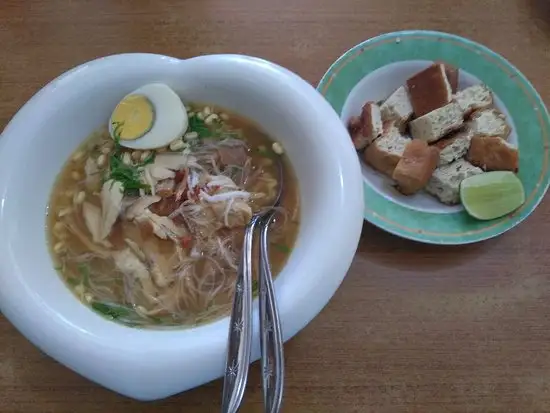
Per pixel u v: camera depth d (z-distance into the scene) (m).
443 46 0.39
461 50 0.39
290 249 0.31
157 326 0.30
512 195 0.36
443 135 0.38
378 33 0.40
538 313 0.34
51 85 0.31
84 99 0.32
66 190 0.33
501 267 0.35
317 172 0.31
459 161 0.37
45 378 0.31
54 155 0.32
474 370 0.32
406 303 0.34
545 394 0.32
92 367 0.27
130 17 0.40
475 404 0.32
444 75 0.38
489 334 0.33
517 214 0.35
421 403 0.32
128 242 0.33
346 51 0.39
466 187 0.36
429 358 0.33
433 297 0.34
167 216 0.33
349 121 0.38
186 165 0.34
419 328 0.33
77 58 0.38
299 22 0.40
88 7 0.40
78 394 0.31
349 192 0.29
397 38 0.39
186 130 0.34
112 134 0.33
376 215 0.35
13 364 0.32
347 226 0.29
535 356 0.33
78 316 0.28
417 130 0.38
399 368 0.32
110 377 0.27
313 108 0.31
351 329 0.33
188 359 0.27
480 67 0.39
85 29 0.39
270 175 0.34
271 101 0.32
